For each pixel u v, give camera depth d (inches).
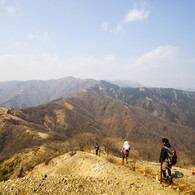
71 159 467.5
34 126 2755.9
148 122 4997.5
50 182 205.8
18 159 907.4
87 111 5999.0
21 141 1990.7
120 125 4692.4
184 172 292.4
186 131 4498.0
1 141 2065.7
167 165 223.3
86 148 681.0
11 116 2891.2
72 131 3563.0
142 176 256.7
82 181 216.5
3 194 177.0
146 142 3225.9
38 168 656.4
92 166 315.6
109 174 257.9
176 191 198.4
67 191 183.5
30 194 174.4
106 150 676.7
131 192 190.5
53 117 4013.3
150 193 188.5
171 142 3887.8
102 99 7007.9
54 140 1985.7
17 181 210.7
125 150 343.0
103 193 185.2
